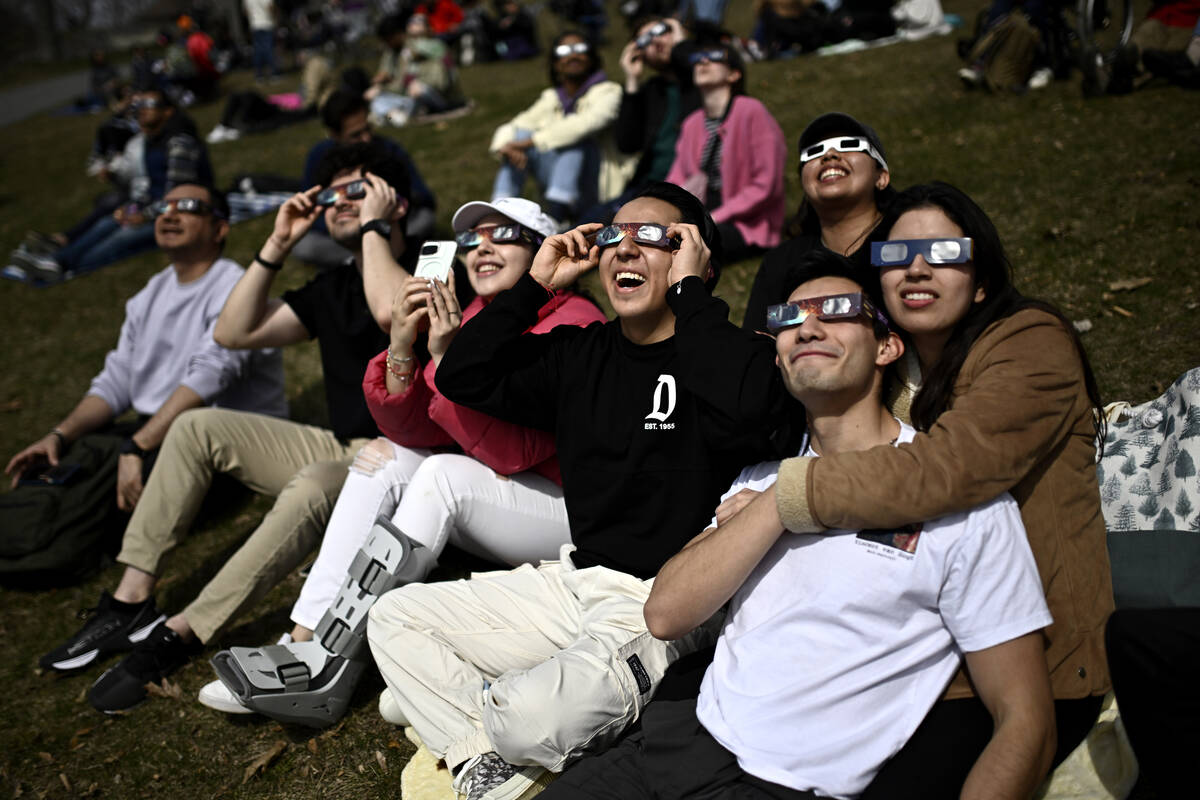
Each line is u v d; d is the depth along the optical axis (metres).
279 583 3.87
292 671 3.10
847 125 3.31
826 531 2.18
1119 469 2.75
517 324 2.95
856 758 2.08
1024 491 2.23
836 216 3.41
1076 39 7.53
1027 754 1.91
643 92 6.26
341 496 3.35
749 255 5.71
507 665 2.84
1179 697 1.88
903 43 10.57
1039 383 2.12
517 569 3.01
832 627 2.12
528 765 2.50
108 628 3.75
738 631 2.30
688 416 2.71
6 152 16.03
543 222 3.38
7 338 7.59
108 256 8.66
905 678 2.11
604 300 5.85
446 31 16.50
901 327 2.40
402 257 4.02
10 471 4.53
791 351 2.25
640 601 2.63
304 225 3.96
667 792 2.24
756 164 5.52
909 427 2.29
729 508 2.45
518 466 3.18
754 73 10.42
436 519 3.10
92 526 4.43
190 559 4.46
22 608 4.38
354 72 11.95
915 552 2.07
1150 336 4.11
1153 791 2.37
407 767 2.84
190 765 3.25
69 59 40.78
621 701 2.46
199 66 17.64
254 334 4.01
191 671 3.62
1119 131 6.32
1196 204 5.07
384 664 2.84
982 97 7.73
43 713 3.67
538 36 18.06
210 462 3.73
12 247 10.18
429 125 11.52
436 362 3.17
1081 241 5.04
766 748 2.12
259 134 13.03
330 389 3.98
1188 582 2.36
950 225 2.29
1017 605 2.01
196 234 4.62
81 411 4.72
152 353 4.72
